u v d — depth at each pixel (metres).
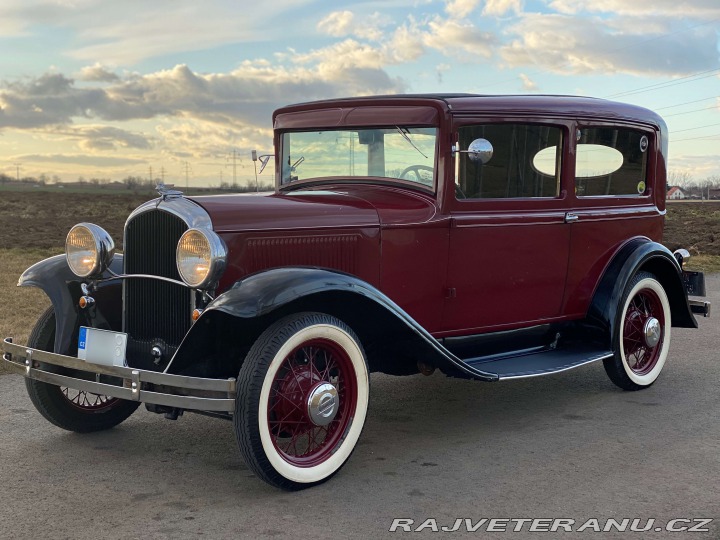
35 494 3.36
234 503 3.27
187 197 3.70
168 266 3.63
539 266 4.66
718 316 8.19
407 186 4.34
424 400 5.00
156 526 3.02
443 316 4.31
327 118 4.68
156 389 3.35
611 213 5.07
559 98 4.79
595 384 5.43
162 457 3.87
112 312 4.12
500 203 4.44
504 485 3.47
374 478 3.57
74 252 3.93
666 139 5.60
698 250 16.11
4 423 4.40
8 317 7.41
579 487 3.44
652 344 5.24
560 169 4.77
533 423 4.46
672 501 3.27
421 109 4.25
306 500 3.30
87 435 4.23
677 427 4.36
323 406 3.43
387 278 4.04
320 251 3.80
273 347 3.25
